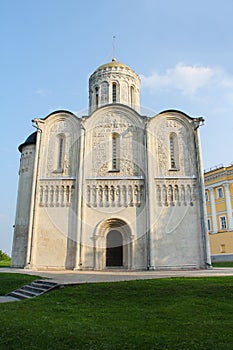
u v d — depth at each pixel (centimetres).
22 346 768
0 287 1848
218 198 5447
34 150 3234
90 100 3838
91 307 1241
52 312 1150
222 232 5197
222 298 1255
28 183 3123
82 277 1956
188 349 729
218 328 892
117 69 3728
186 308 1141
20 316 1062
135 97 3803
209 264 2631
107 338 810
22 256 2862
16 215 3072
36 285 1727
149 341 784
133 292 1405
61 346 764
